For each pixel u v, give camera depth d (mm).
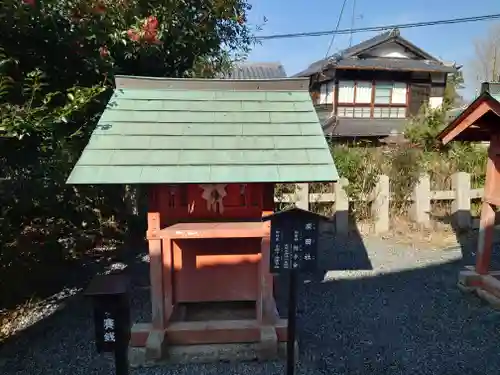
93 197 5828
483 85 3707
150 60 5410
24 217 4609
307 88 3406
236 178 2568
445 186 7590
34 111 3121
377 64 15766
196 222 3279
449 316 4082
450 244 6602
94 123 4285
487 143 9547
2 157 3420
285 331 3301
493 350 3443
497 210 7711
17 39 3598
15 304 4297
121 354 2350
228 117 3084
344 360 3307
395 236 7035
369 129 15031
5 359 3303
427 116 9883
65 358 3318
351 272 5410
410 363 3268
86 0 3764
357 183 7371
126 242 6496
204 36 5668
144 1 4594
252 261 3535
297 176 2611
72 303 4371
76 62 4148
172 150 2746
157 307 3232
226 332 3318
